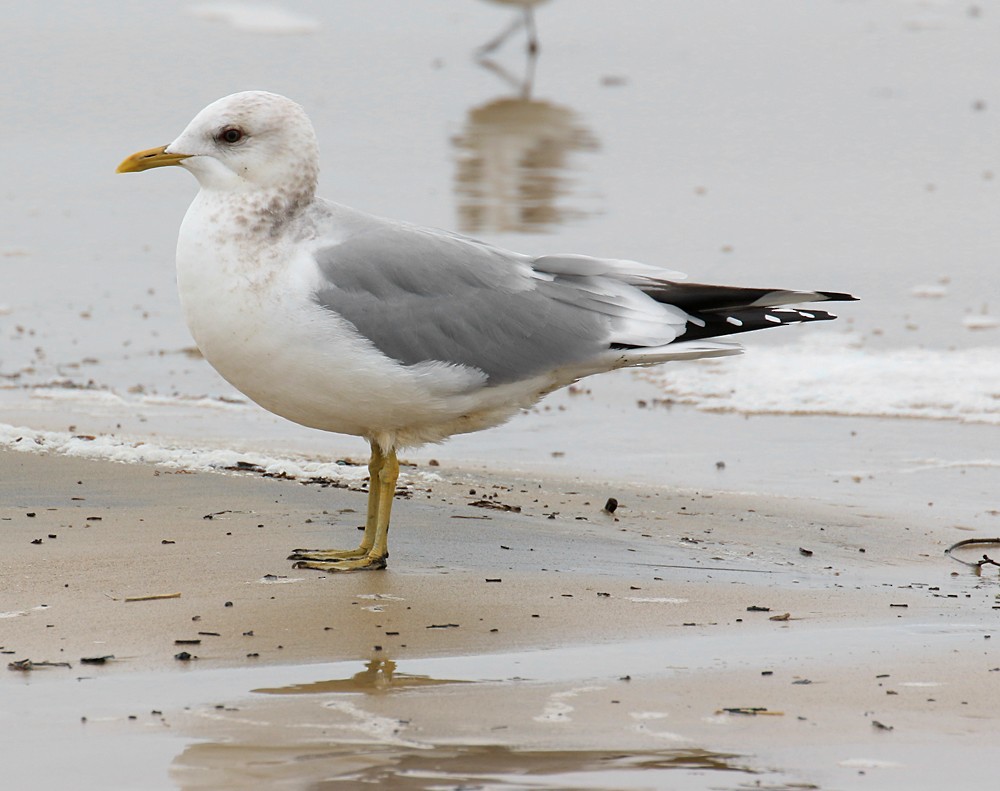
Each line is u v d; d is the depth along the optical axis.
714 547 11.57
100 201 25.05
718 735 7.55
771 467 14.38
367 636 8.98
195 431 14.84
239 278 10.35
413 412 10.69
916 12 44.38
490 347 10.71
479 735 7.47
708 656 8.77
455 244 10.91
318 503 12.10
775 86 35.75
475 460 14.40
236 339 10.41
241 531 11.17
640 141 30.39
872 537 12.11
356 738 7.39
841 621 9.59
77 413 15.26
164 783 6.85
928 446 15.08
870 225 24.14
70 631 8.91
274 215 10.52
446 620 9.34
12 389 16.12
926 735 7.60
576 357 10.90
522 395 11.03
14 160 27.52
